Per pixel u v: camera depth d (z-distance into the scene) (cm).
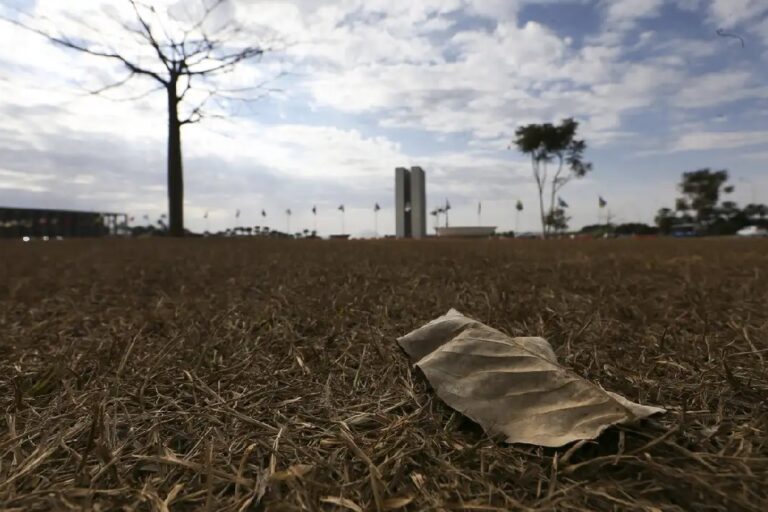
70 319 303
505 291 347
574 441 115
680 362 187
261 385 175
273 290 402
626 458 108
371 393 165
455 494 101
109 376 184
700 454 111
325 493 100
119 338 231
